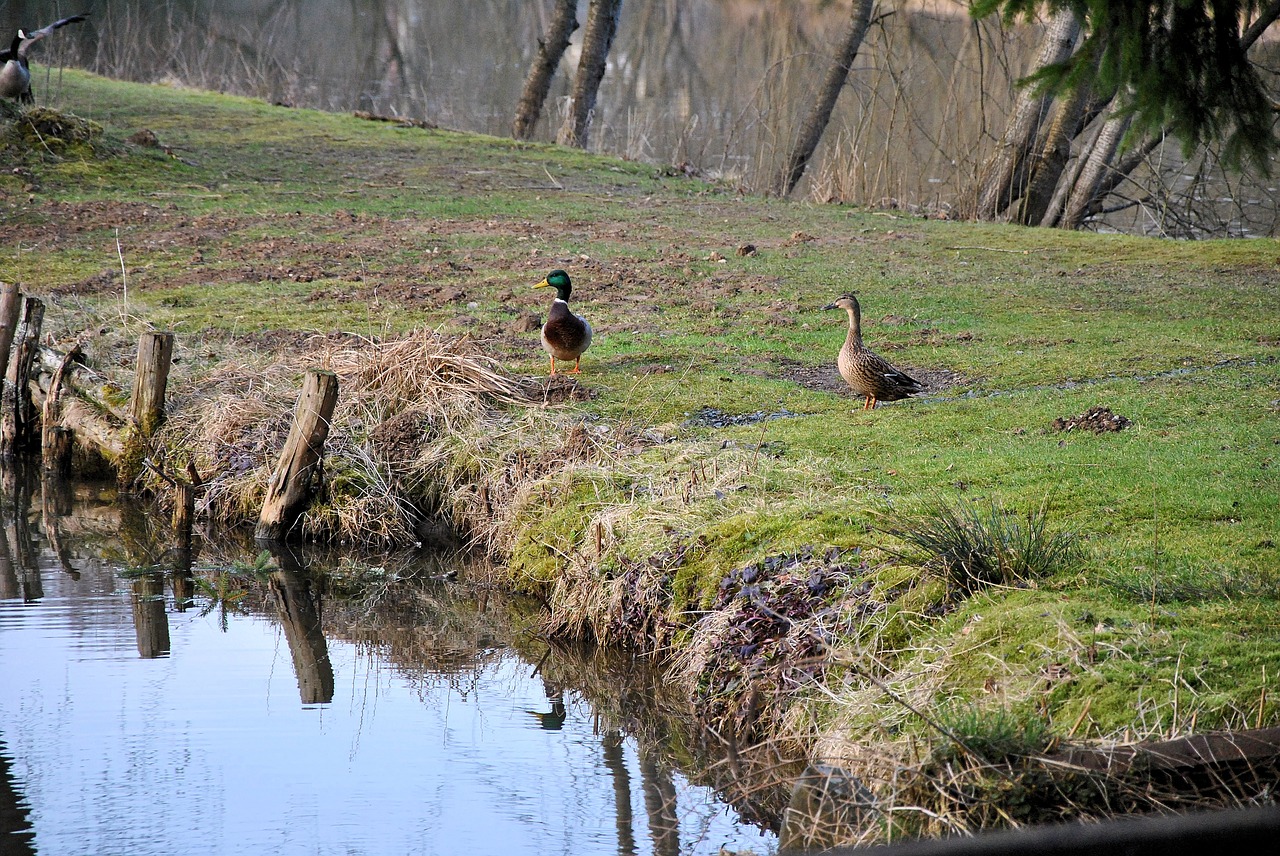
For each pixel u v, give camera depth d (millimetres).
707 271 21703
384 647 10867
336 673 10258
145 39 47625
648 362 16203
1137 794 6098
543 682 10234
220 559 12859
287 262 21422
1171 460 11188
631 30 61938
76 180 26562
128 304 18125
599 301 19406
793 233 25500
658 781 8445
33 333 15711
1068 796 6113
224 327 17406
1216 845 4859
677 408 14156
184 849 7266
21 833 7547
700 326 18078
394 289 19672
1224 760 6141
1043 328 17953
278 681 10016
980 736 6402
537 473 12492
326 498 13258
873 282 21234
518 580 11555
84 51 47156
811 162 42281
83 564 12750
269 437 13914
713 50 57656
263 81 44500
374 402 14289
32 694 9578
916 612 8328
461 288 19828
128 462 14406
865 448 12273
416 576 12328
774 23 50875
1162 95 14547
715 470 11516
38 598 11797
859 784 6527
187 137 31875
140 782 8141
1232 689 6789
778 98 37156
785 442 12586
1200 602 7867
